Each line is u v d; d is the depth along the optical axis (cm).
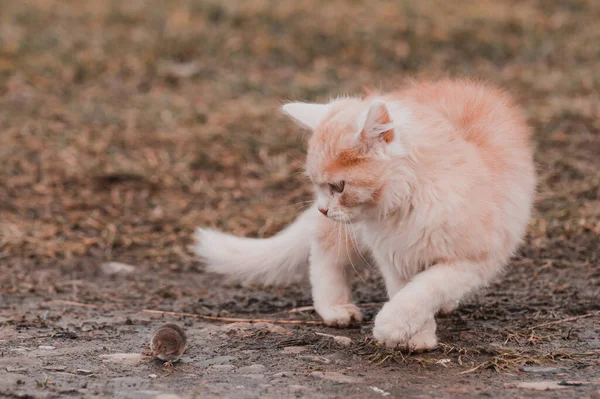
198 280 892
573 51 1620
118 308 786
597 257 884
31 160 1217
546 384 546
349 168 584
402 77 1521
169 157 1237
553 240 927
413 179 587
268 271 785
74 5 1862
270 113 1384
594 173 1100
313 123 624
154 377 568
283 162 1220
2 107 1414
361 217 610
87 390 538
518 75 1510
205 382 555
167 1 1864
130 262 945
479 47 1642
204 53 1653
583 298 768
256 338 670
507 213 627
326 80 1516
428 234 590
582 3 1836
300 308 776
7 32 1703
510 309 742
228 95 1479
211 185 1162
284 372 578
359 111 606
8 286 853
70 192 1133
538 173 1102
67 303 798
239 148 1264
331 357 616
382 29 1714
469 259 598
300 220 773
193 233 1011
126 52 1641
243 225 1028
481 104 684
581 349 629
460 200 584
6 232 1004
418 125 596
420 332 621
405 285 619
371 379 562
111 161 1216
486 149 638
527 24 1728
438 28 1706
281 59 1636
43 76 1545
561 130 1252
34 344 654
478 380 561
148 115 1387
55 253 960
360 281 861
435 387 544
